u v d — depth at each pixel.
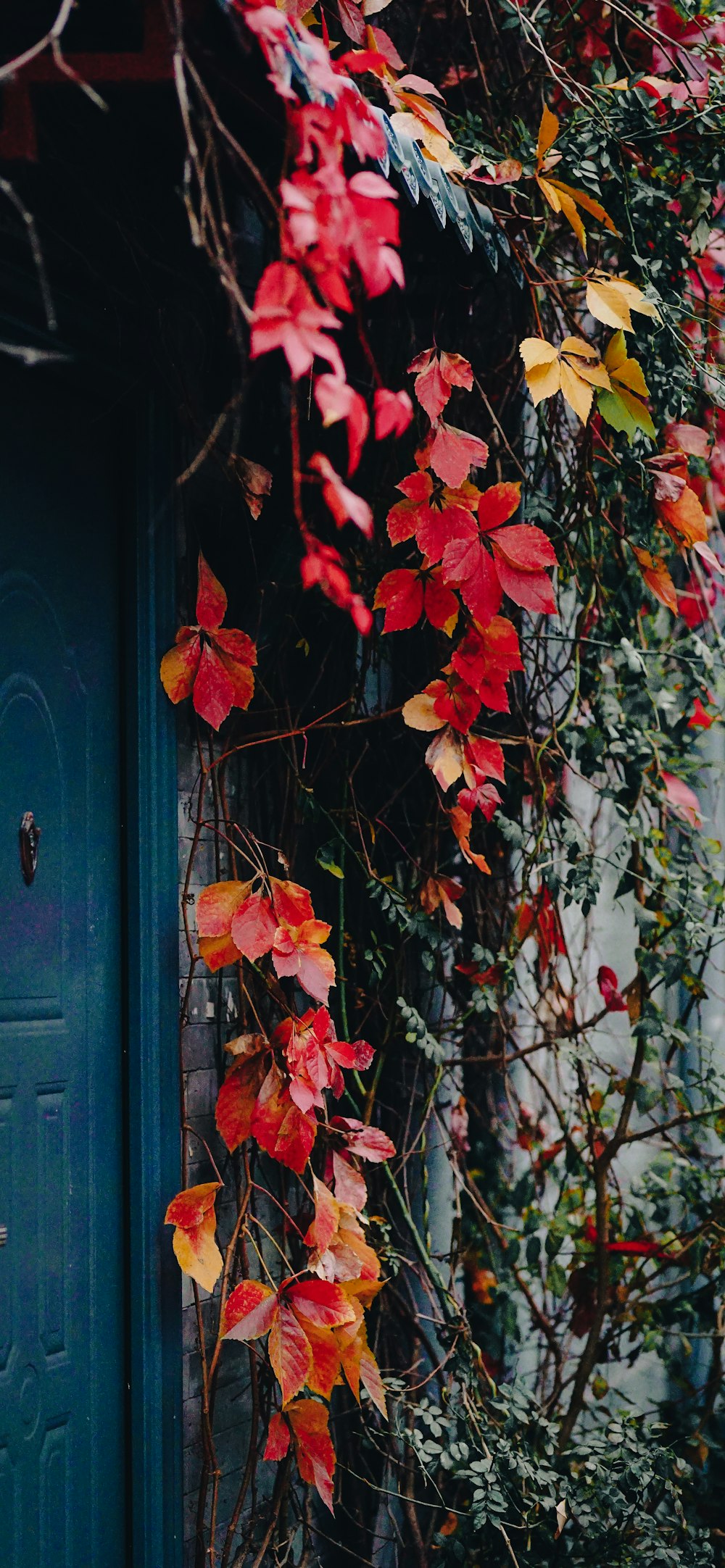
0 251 2.49
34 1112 2.64
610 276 2.98
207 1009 3.06
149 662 2.93
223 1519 3.03
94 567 2.86
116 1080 2.86
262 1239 3.16
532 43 3.31
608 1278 3.62
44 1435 2.62
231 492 3.14
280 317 2.04
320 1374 2.78
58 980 2.72
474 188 3.09
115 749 2.91
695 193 3.22
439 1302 3.56
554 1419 3.61
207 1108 3.05
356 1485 3.40
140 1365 2.82
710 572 4.12
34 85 2.13
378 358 3.33
